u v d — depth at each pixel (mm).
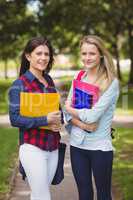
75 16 34594
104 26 37812
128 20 35812
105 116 5430
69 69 64312
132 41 38156
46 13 35156
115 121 18156
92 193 5551
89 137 5414
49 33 36188
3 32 35438
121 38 47938
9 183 8414
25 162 5223
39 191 5215
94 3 34500
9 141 13461
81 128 5410
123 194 7746
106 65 5453
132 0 33344
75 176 5543
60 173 5434
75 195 7590
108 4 34406
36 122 5102
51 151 5277
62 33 38312
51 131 5230
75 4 34312
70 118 5441
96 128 5402
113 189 8117
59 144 5430
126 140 13586
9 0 34125
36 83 5250
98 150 5402
